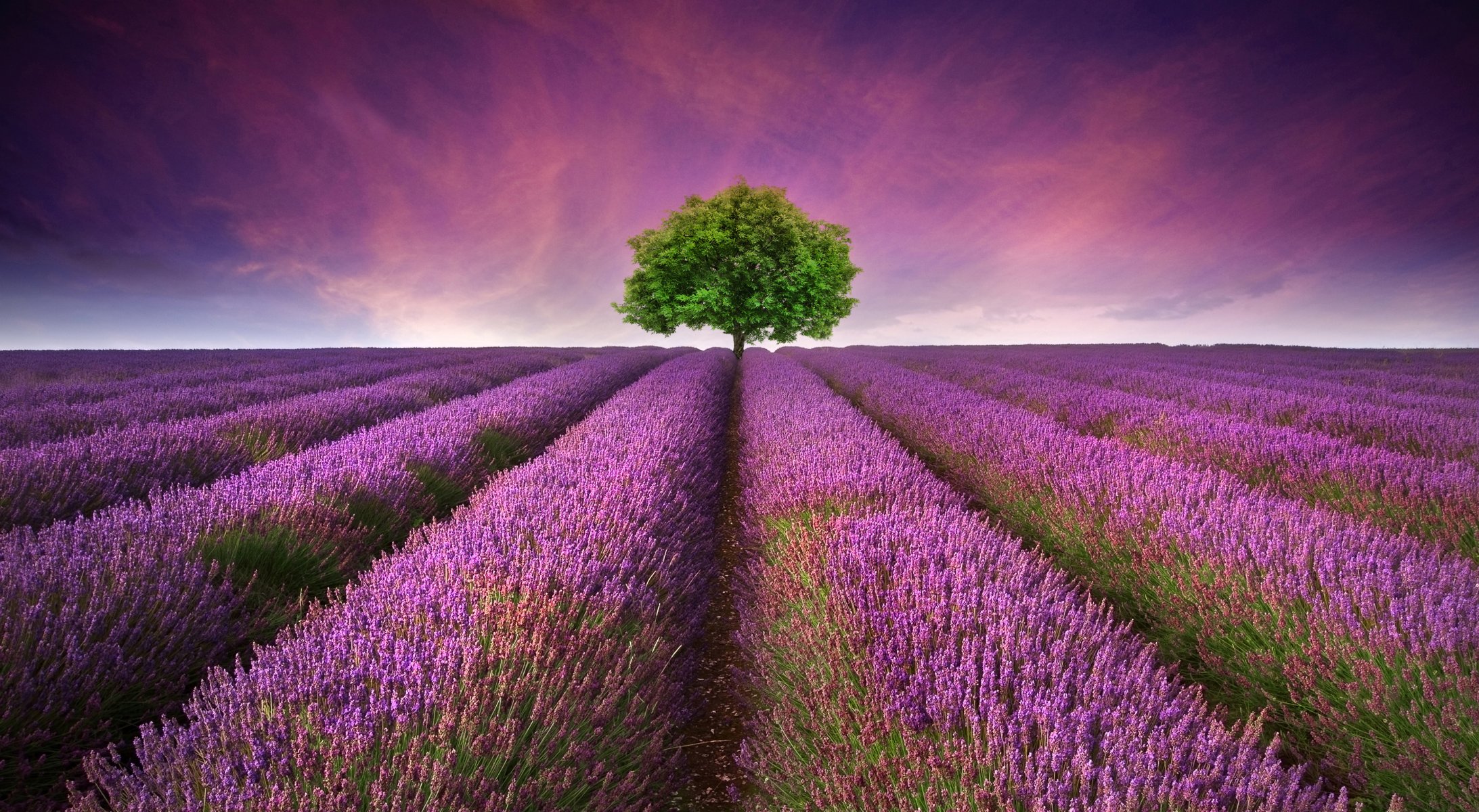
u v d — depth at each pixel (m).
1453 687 2.22
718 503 6.30
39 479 4.19
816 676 2.48
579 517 3.70
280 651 2.28
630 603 2.99
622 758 2.16
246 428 6.47
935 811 1.77
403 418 7.27
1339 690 2.48
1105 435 7.43
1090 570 3.92
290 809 1.55
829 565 3.14
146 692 2.50
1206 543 3.56
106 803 2.01
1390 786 2.11
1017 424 6.95
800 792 2.09
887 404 10.05
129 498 4.39
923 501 4.47
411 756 1.71
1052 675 2.11
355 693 1.97
